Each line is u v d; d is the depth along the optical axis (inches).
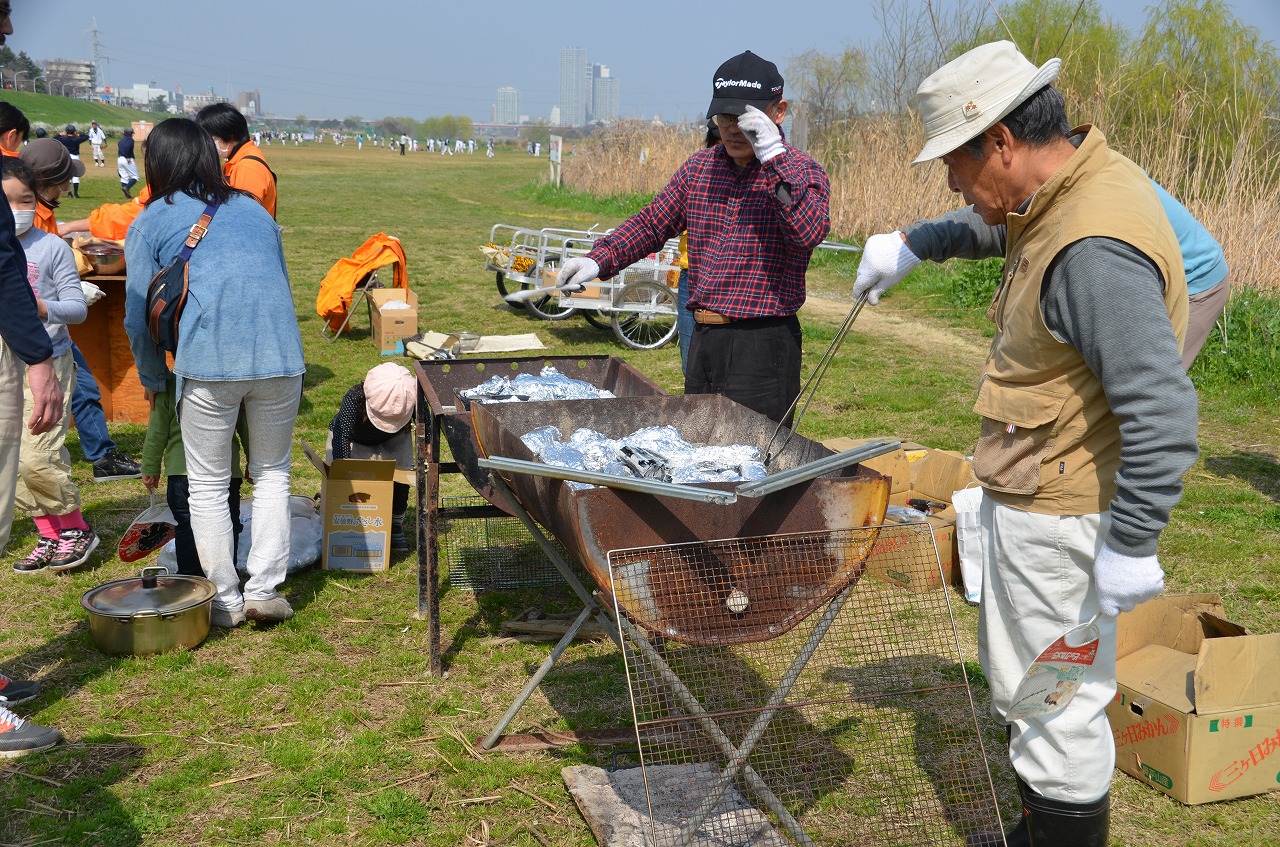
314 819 120.0
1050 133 89.7
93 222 294.5
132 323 157.8
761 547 104.3
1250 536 213.2
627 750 134.5
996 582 100.0
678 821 116.6
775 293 153.3
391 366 189.2
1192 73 556.4
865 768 130.7
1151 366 81.9
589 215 988.6
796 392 159.2
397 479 198.8
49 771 127.3
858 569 106.3
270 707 144.6
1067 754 96.8
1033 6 656.4
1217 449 281.0
